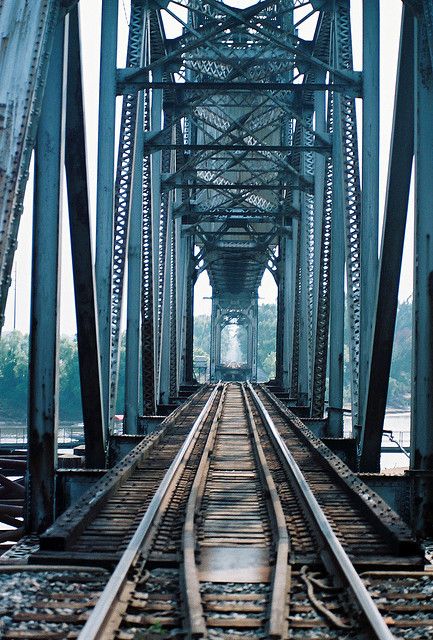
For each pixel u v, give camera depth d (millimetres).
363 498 8836
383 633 4926
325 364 20438
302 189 25219
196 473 10727
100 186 14969
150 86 15867
